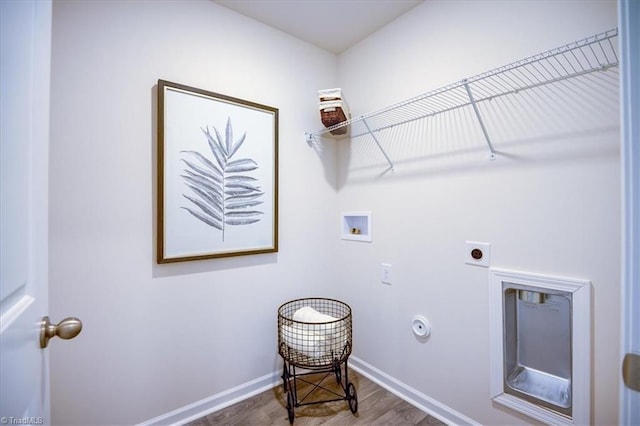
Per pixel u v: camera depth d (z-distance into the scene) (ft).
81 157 3.72
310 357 4.66
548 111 3.52
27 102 1.66
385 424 4.52
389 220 5.45
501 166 3.94
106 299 3.90
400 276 5.25
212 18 4.86
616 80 3.05
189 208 4.49
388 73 5.48
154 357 4.28
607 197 3.12
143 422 4.19
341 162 6.51
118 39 4.00
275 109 5.49
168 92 4.30
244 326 5.19
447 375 4.57
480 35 4.16
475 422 4.24
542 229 3.59
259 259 5.38
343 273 6.41
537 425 3.67
